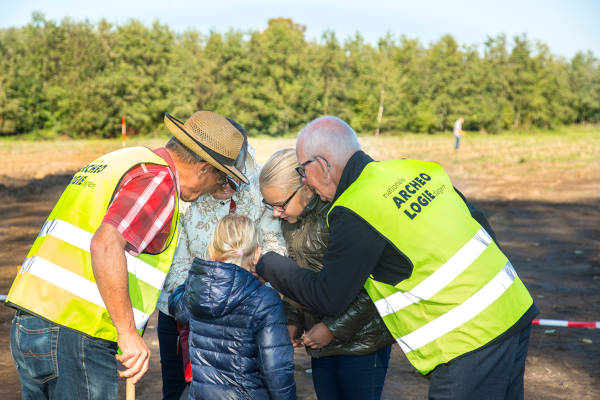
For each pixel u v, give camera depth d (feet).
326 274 7.16
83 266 6.94
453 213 7.18
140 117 173.68
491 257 7.16
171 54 184.24
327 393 8.75
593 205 44.19
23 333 7.00
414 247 6.78
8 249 26.61
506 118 240.32
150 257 7.25
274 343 7.62
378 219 6.85
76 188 7.22
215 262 7.68
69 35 186.09
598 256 27.22
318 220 8.38
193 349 8.02
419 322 6.99
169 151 7.79
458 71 224.94
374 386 8.62
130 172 7.11
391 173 7.29
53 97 175.94
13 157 84.17
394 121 209.97
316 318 8.81
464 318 6.77
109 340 7.15
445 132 224.33
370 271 6.98
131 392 7.04
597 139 164.76
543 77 246.68
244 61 189.26
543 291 21.27
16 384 12.75
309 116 200.64
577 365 14.55
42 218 35.12
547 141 151.43
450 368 6.82
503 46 244.83
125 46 179.42
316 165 7.66
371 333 8.23
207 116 7.93
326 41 202.59
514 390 7.41
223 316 7.66
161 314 9.86
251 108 190.29
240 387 7.82
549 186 55.93
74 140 165.99
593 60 278.46
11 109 167.02
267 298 7.71
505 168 74.18
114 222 6.65
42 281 6.93
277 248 9.15
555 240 31.14
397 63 225.35
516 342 7.04
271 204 8.42
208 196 8.98
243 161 8.30
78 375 7.01
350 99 206.59
